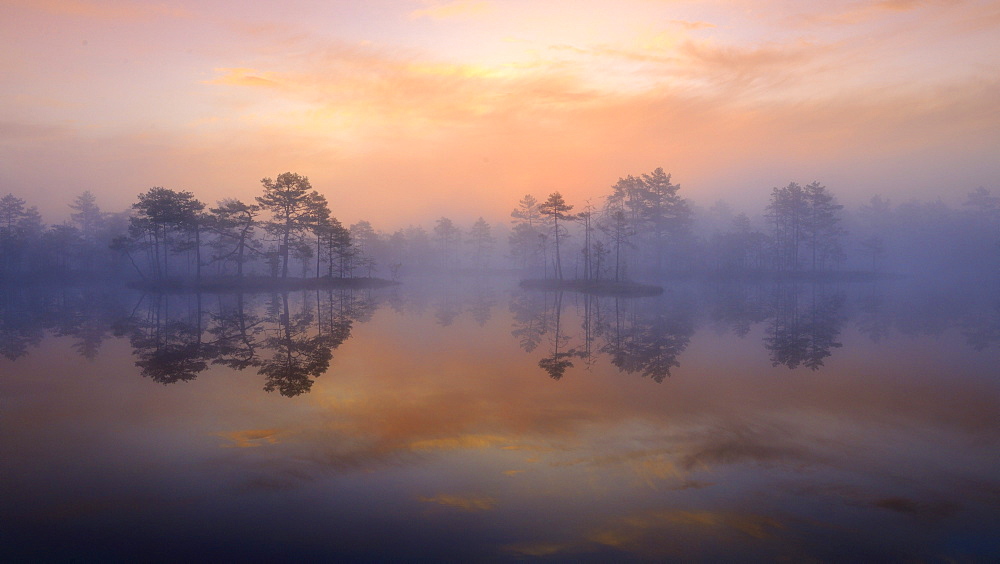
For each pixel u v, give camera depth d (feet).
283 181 209.67
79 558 16.80
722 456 25.27
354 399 36.60
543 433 28.86
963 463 24.18
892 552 16.79
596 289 188.14
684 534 17.88
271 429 29.76
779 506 19.97
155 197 201.98
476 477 22.85
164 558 16.78
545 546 17.22
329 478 22.85
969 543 17.26
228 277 218.79
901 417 31.68
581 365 49.75
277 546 17.42
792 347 59.62
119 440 28.04
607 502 20.42
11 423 30.96
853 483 22.04
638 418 31.73
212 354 56.34
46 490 21.77
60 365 49.73
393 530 18.38
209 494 21.30
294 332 75.77
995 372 44.98
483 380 43.06
